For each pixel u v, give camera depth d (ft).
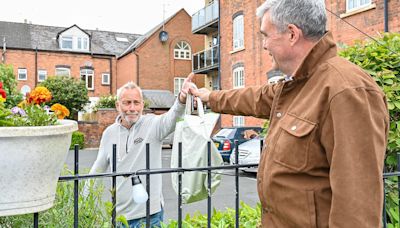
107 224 6.42
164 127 10.32
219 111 8.07
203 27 75.56
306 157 4.85
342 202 4.40
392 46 10.45
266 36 5.61
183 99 9.37
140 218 10.08
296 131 4.92
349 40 39.86
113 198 6.06
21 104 5.59
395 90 9.41
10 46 96.43
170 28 103.45
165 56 102.78
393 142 9.20
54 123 5.07
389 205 9.04
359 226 4.31
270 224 5.43
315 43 5.21
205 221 10.05
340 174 4.45
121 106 10.62
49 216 6.14
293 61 5.50
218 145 38.45
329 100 4.70
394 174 7.14
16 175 4.18
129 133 10.75
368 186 4.39
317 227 4.82
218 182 8.32
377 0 36.70
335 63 5.03
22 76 97.25
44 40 102.83
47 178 4.48
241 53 61.41
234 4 63.52
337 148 4.51
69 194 6.75
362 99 4.57
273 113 5.62
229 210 11.20
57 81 79.15
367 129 4.49
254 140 36.45
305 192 4.86
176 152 8.62
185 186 8.11
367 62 10.00
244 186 30.40
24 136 4.09
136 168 10.47
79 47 104.06
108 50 111.55
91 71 104.73
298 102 5.18
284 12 5.29
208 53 74.90
